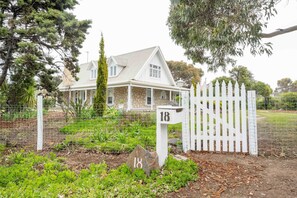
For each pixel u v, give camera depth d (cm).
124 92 1727
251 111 425
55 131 701
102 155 420
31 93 1206
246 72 2444
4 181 279
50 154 407
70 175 295
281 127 667
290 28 552
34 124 791
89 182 272
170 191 257
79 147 475
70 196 236
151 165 305
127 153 431
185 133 453
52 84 1078
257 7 475
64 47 942
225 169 337
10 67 948
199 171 323
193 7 521
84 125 731
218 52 645
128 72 1720
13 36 839
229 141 443
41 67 942
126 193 244
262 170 334
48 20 847
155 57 1892
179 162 342
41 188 260
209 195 251
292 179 297
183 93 464
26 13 873
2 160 375
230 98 443
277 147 468
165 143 338
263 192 260
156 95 1994
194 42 617
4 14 801
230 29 492
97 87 1187
